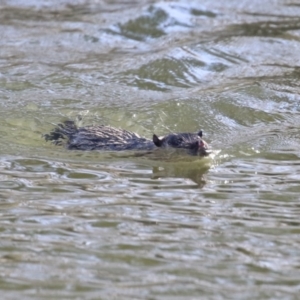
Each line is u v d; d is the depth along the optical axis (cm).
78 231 3034
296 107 4803
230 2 7350
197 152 3950
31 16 7000
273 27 6594
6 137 4216
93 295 2525
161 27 6544
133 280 2633
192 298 2512
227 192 3500
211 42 6050
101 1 7531
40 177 3653
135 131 4450
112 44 6197
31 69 5500
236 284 2612
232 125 4525
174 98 4878
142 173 3747
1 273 2673
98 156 3984
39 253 2836
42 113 4622
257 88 5044
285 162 3919
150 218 3175
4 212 3216
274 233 3039
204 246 2909
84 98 4925
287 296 2533
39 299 2498
